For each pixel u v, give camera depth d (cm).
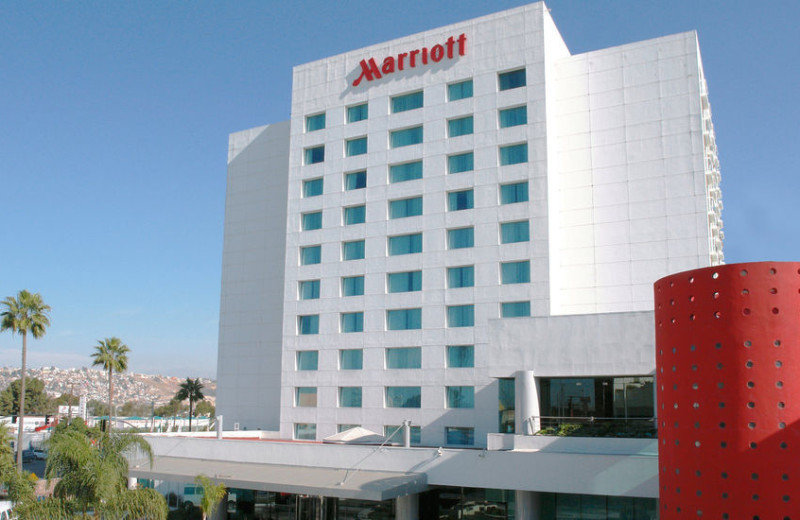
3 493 5647
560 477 3719
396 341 5681
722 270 2553
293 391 6106
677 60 5303
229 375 6956
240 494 5197
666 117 5272
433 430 5397
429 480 4134
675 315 2692
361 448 4441
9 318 7069
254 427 6719
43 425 12019
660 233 5150
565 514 3978
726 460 2434
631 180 5309
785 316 2436
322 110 6384
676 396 2644
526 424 4250
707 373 2527
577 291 5331
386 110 6053
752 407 2417
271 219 6988
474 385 5303
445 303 5525
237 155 7325
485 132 5581
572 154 5547
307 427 5984
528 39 5544
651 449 3619
